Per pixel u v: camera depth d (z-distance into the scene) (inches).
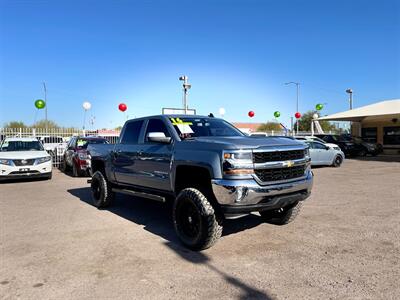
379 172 605.9
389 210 295.6
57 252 200.4
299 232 232.5
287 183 204.1
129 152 273.0
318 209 300.7
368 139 1226.6
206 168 197.5
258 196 188.9
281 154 204.4
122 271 172.2
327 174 580.7
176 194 227.8
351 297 141.3
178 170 222.5
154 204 339.6
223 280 160.2
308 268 171.9
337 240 214.8
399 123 1137.4
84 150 559.5
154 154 242.5
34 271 173.2
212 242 197.9
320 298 141.1
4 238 228.1
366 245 205.0
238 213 188.4
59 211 309.6
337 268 171.3
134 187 278.1
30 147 555.5
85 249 205.2
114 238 226.8
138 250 203.2
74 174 569.9
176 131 238.4
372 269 169.5
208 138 220.7
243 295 145.3
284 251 196.9
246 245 208.2
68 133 804.0
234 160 187.5
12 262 185.5
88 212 305.0
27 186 468.4
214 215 196.1
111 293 148.9
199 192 201.6
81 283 159.0
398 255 188.2
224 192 187.2
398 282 154.7
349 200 341.4
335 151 709.9
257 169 192.1
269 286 153.1
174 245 211.9
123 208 321.1
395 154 1134.4
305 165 218.7
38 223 266.5
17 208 323.3
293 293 145.9
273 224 253.0
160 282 159.2
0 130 732.7
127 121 293.3
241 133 265.4
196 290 150.6
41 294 148.7
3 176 482.6
